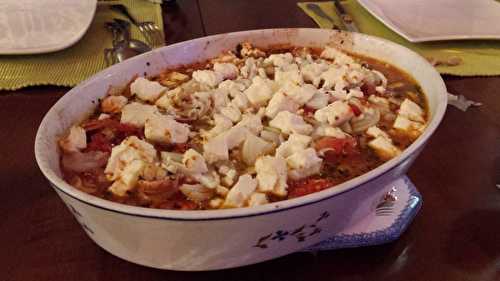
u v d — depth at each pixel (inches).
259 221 23.9
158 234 24.4
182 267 27.2
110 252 28.2
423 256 30.1
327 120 35.1
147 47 53.2
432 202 33.9
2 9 60.4
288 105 36.0
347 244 29.8
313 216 25.4
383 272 29.1
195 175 29.9
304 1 69.3
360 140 34.7
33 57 52.1
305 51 46.8
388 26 58.0
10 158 37.7
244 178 28.6
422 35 57.9
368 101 38.7
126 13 62.7
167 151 32.3
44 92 46.9
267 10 65.6
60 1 62.5
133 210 23.2
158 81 41.4
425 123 36.3
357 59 46.0
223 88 38.5
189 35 58.3
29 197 33.8
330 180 30.8
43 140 29.7
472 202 33.9
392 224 30.9
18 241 30.5
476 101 45.9
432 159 37.9
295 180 30.1
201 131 34.5
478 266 29.4
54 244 30.4
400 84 41.7
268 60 43.3
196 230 23.8
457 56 54.4
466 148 39.3
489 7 65.2
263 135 33.7
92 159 31.7
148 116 34.6
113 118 36.0
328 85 39.4
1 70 49.5
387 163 27.0
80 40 56.1
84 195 24.1
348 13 64.7
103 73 38.1
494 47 56.6
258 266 29.3
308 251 29.8
